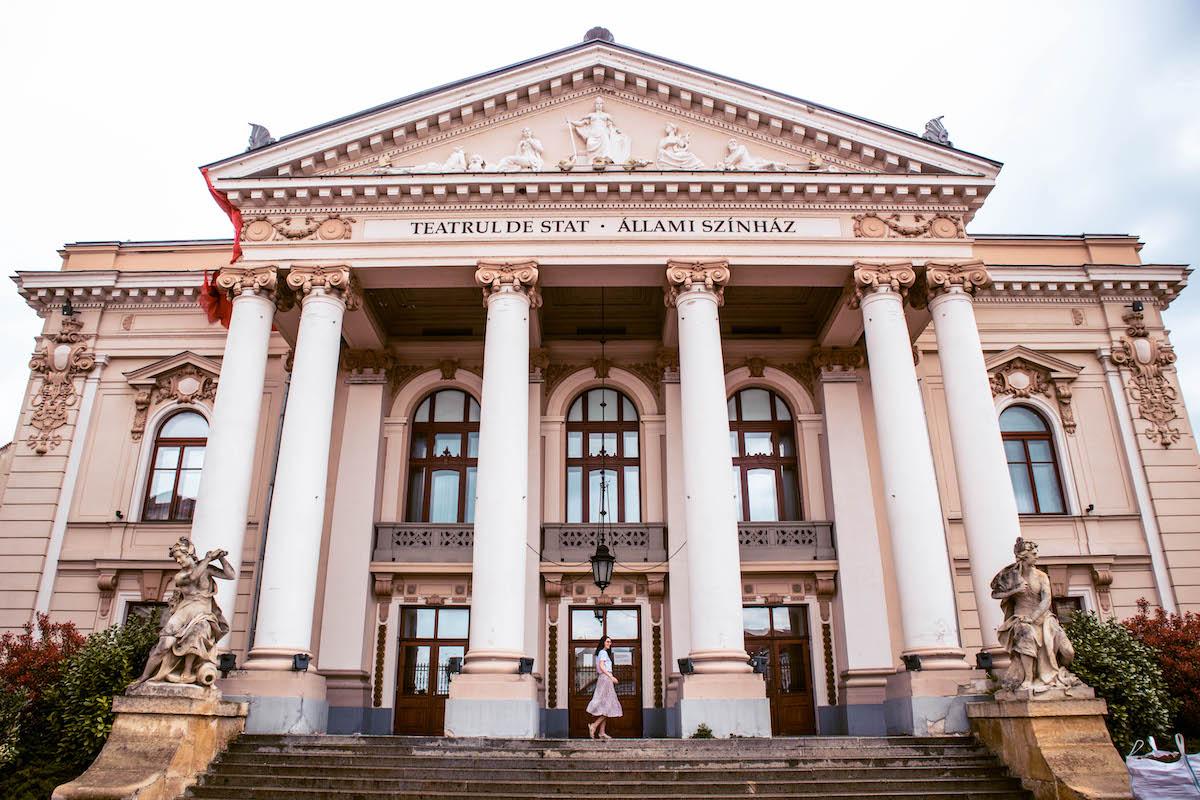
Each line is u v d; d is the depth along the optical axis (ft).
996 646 47.01
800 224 56.18
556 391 67.46
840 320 62.80
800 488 65.87
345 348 66.59
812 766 37.35
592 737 44.80
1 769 44.09
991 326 69.56
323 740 40.32
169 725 36.32
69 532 65.00
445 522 64.54
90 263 72.08
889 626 58.85
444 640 60.80
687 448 50.93
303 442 50.57
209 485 49.85
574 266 55.06
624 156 58.18
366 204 56.80
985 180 56.13
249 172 56.65
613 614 61.77
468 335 68.80
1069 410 67.97
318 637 58.34
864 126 57.47
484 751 39.14
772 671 60.85
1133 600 62.95
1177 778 30.37
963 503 50.85
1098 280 69.72
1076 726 35.88
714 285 54.65
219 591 48.26
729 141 58.90
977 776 36.88
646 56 59.16
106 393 69.10
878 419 52.42
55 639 58.54
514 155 58.49
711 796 34.17
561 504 64.80
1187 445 67.00
